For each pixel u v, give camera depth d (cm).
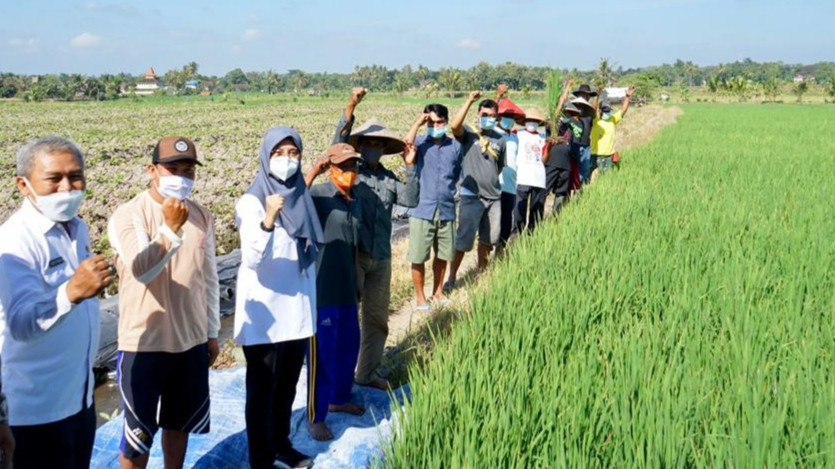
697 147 2266
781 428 386
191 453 534
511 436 392
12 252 338
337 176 559
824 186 1311
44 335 333
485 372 458
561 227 938
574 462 361
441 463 374
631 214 1020
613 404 417
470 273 1079
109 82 13838
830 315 594
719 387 451
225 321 917
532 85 16662
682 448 377
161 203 427
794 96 12350
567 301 614
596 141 1537
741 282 664
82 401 374
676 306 602
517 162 1127
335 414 604
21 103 11062
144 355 427
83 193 351
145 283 396
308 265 496
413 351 733
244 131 4828
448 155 881
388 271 635
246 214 471
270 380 490
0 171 2562
